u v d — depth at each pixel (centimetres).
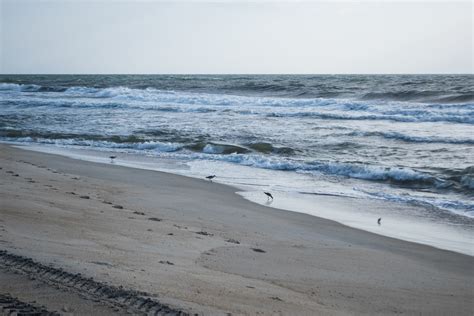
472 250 914
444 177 1547
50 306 420
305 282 655
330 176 1664
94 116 3269
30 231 692
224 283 580
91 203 1035
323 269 732
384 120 2902
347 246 905
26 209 852
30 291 448
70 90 5578
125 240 730
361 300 607
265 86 5197
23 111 3609
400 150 2045
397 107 3281
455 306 621
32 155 1953
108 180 1477
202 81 7856
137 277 532
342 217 1152
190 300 484
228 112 3369
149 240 757
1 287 452
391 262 814
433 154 1942
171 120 3033
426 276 750
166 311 433
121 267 565
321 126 2711
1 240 608
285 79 8769
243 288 572
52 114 3403
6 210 822
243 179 1595
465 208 1248
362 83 6116
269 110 3403
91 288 466
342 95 4353
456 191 1429
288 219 1109
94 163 1831
